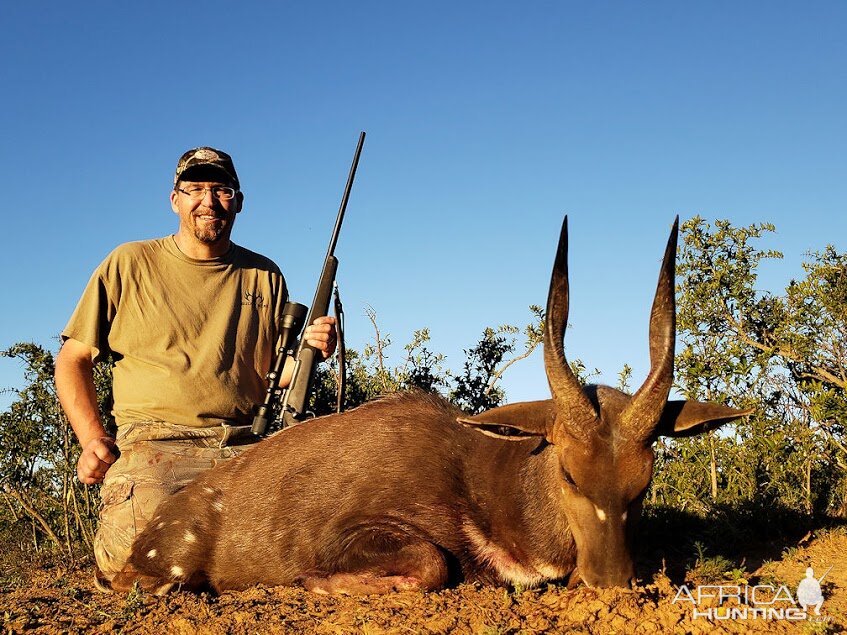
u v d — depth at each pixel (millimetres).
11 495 2619
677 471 2383
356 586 1566
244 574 1761
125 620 1495
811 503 2209
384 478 1676
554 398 1445
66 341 1998
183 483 1902
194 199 2021
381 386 2859
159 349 1977
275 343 2154
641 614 1355
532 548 1574
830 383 2527
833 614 1430
